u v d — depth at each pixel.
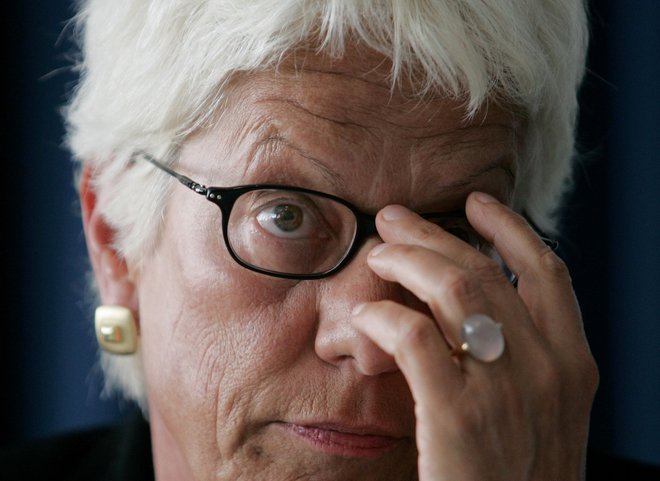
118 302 1.98
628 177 2.90
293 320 1.67
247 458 1.73
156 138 1.78
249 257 1.69
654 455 2.89
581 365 1.68
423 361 1.53
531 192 2.01
